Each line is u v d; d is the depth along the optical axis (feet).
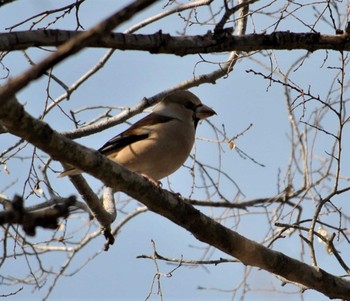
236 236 34.32
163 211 33.01
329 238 34.65
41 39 29.53
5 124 27.27
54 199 39.83
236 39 33.76
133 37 31.68
